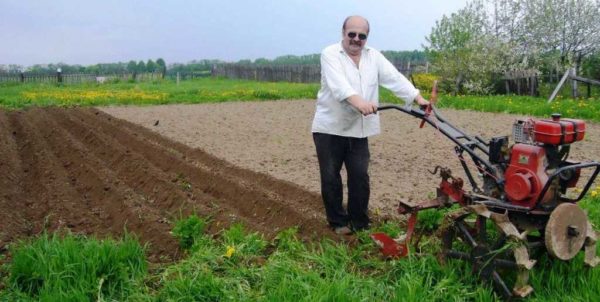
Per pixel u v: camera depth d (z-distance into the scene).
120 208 7.41
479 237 4.73
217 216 6.88
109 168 9.82
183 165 9.36
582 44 25.98
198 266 5.11
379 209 6.93
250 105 20.33
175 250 5.90
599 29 25.47
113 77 45.78
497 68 24.25
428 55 25.92
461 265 4.98
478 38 24.75
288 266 5.02
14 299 4.75
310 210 6.93
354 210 6.18
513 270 4.73
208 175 8.61
